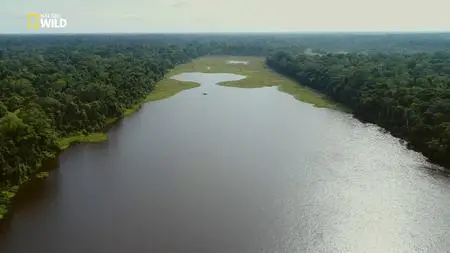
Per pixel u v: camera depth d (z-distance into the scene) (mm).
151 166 83125
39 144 83500
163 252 54969
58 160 86750
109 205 67250
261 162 84875
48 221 62688
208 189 72812
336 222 62188
